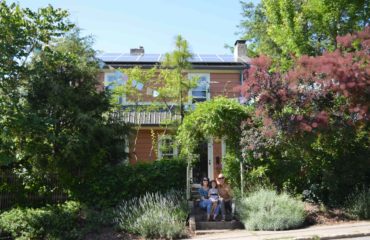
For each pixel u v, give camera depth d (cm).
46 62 1265
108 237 1090
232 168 1420
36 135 1195
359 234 945
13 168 1313
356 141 1339
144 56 2275
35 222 1094
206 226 1166
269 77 1242
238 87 1280
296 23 1562
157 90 1688
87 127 1244
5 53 1119
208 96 2008
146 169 1376
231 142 1346
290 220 1098
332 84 1198
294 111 1232
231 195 1295
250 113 1323
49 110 1262
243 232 1077
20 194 1343
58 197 1361
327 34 1557
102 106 1361
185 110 1723
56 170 1282
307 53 1561
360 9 1501
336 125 1218
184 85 1655
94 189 1321
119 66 1995
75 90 1316
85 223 1166
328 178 1322
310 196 1349
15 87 1198
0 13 1140
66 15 1236
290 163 1373
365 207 1181
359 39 1297
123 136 1412
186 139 1328
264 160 1382
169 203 1239
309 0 1577
